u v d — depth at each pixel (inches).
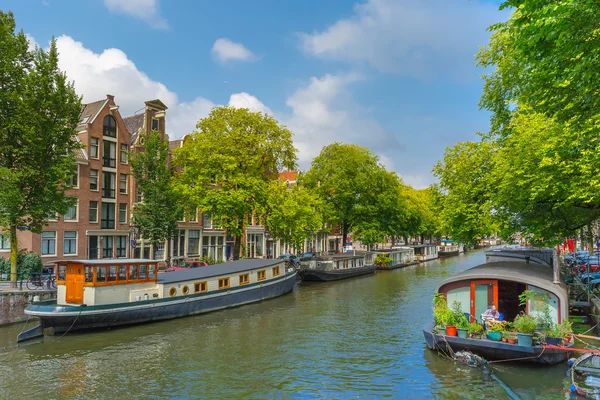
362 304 1033.5
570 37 360.5
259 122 1255.5
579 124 441.1
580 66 363.6
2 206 792.9
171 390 494.6
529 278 579.2
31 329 684.1
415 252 2519.7
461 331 567.2
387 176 1935.3
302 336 729.6
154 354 626.2
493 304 600.1
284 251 2023.9
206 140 1208.2
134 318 783.7
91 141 1251.2
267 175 1480.1
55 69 873.5
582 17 338.3
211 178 1245.7
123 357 610.9
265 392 490.3
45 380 520.4
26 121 820.0
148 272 826.8
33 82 827.4
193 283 904.3
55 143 866.8
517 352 525.0
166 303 831.7
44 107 840.3
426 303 1046.4
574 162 597.9
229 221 1239.5
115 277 775.1
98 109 1295.5
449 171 1011.9
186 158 1256.2
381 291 1256.8
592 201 618.2
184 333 745.6
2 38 828.0
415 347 655.1
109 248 1302.9
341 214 1887.3
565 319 556.4
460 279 613.0
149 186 1187.3
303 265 1539.1
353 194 1850.4
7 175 783.7
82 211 1213.7
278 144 1267.2
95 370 557.6
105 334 728.3
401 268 2075.5
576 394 464.4
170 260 1402.6
